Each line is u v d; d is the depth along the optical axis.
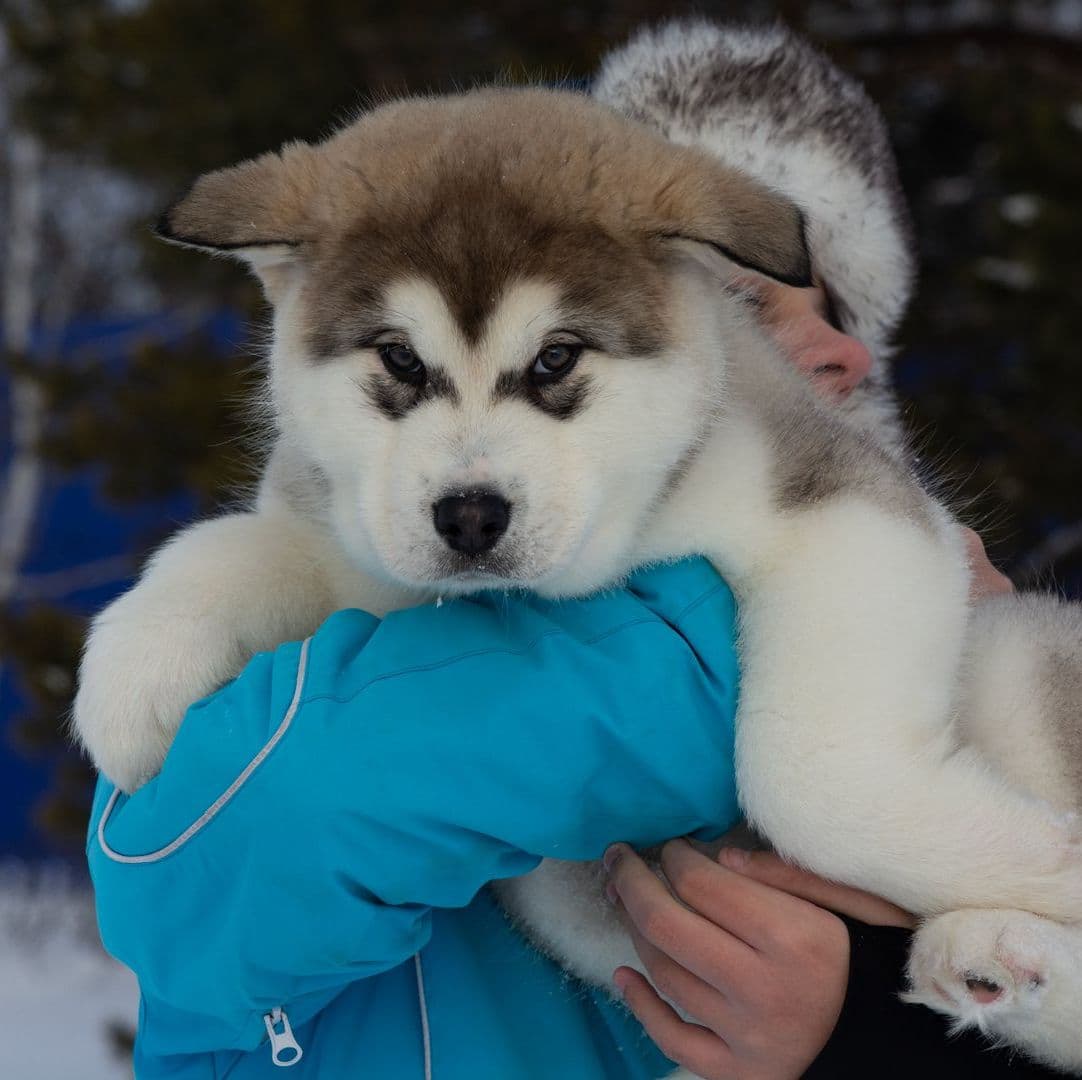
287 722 2.21
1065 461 7.91
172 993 2.27
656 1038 2.35
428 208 2.45
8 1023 8.66
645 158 2.57
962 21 8.89
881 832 2.28
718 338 2.60
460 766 2.21
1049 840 2.28
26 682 8.29
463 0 8.60
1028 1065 2.28
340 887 2.19
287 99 8.48
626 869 2.35
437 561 2.31
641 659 2.30
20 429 12.70
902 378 8.58
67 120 9.38
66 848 9.66
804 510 2.46
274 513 2.78
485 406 2.35
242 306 8.08
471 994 2.51
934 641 2.38
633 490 2.45
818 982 2.22
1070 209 7.87
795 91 3.29
